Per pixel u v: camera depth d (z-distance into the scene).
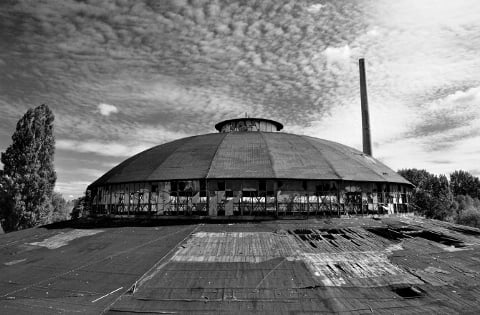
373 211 34.53
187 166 33.47
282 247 23.75
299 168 32.66
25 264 23.48
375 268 21.34
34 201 52.53
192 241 24.92
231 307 16.91
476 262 24.12
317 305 17.08
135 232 28.62
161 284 18.89
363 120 62.69
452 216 88.12
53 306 17.39
